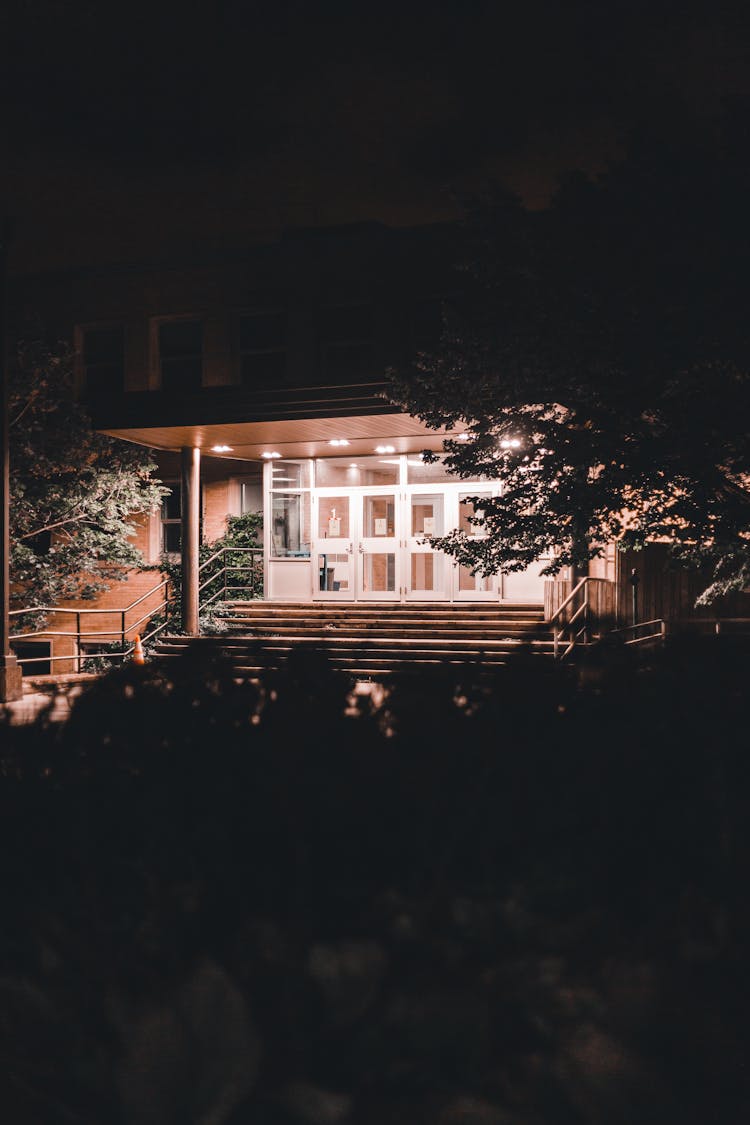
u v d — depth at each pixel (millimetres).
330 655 3375
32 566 25234
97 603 28578
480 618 23172
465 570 25203
